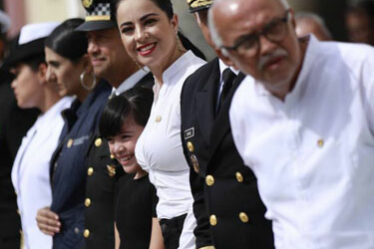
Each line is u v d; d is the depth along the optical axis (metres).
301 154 5.82
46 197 10.70
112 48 9.30
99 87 9.91
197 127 7.12
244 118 6.07
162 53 8.11
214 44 6.04
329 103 5.76
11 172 12.27
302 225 5.82
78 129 9.93
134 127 8.58
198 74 7.33
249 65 5.58
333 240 5.74
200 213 7.38
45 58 11.22
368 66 5.75
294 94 5.79
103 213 9.21
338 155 5.73
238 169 6.79
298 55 5.61
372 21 10.98
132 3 8.15
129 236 8.71
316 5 12.25
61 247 10.02
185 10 10.32
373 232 5.76
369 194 5.79
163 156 7.86
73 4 16.41
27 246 10.92
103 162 9.19
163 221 8.04
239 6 5.51
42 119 11.23
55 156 10.33
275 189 5.94
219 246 6.98
